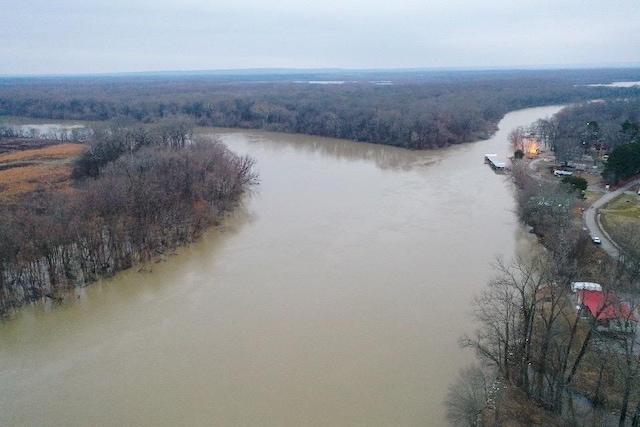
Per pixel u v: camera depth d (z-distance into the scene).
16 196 77.69
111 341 46.84
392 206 81.56
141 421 37.09
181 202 72.19
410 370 41.75
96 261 58.78
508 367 39.72
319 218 76.44
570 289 48.22
